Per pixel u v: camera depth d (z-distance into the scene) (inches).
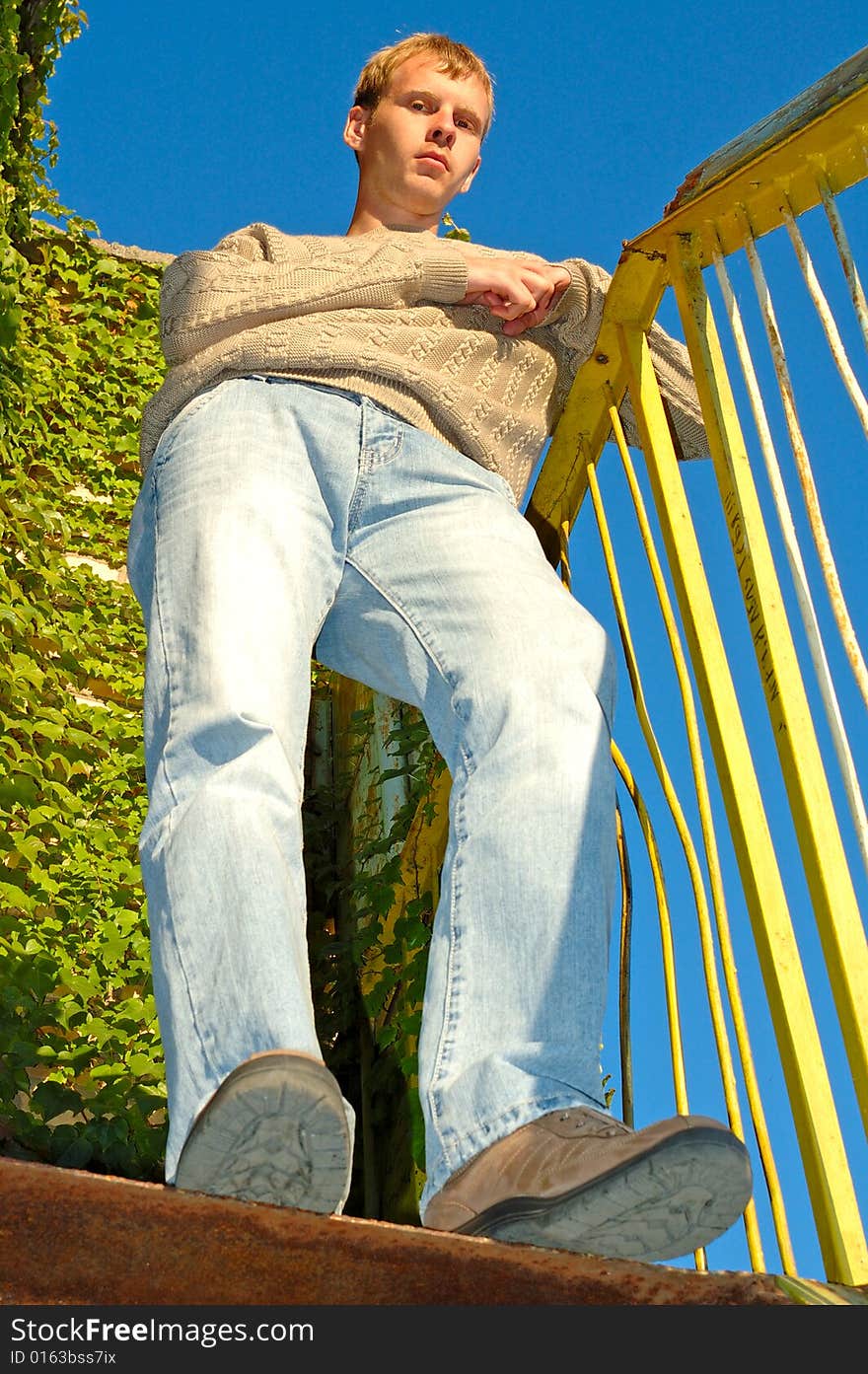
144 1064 157.2
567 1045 66.2
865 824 66.3
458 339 99.5
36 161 241.6
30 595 200.7
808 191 88.6
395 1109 162.1
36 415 226.5
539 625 80.6
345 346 93.4
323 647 90.7
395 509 88.4
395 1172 156.3
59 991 166.4
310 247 102.1
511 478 99.3
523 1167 60.0
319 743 217.2
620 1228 58.3
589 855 71.9
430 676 82.4
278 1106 55.7
